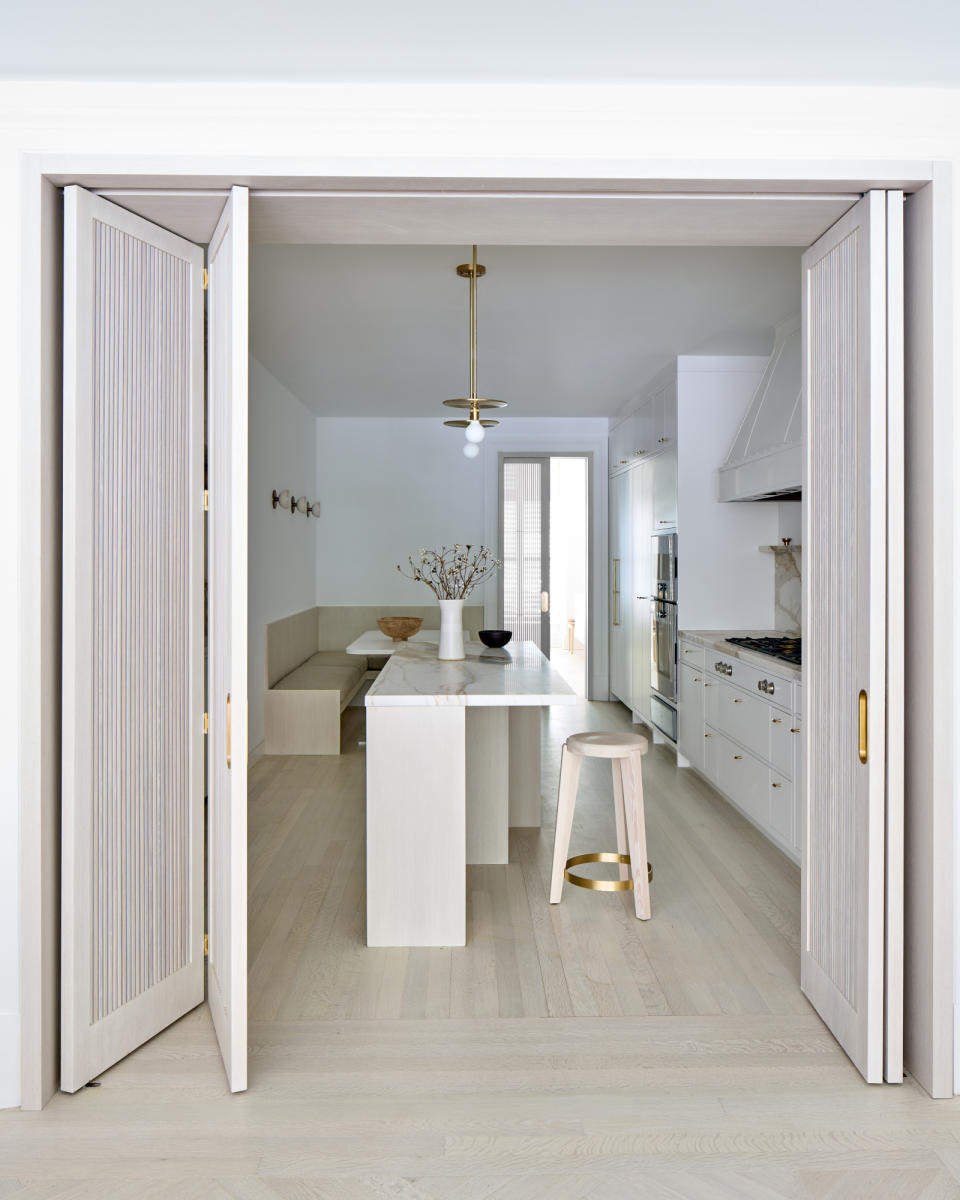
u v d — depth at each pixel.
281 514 6.40
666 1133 2.05
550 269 3.83
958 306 2.22
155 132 2.17
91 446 2.21
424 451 7.79
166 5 1.85
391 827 3.03
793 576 5.24
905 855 2.33
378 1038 2.44
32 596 2.15
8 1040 2.16
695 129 2.21
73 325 2.15
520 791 4.39
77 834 2.19
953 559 2.24
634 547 6.78
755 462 4.69
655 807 4.68
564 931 3.15
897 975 2.25
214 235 2.43
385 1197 1.84
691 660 5.27
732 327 4.77
